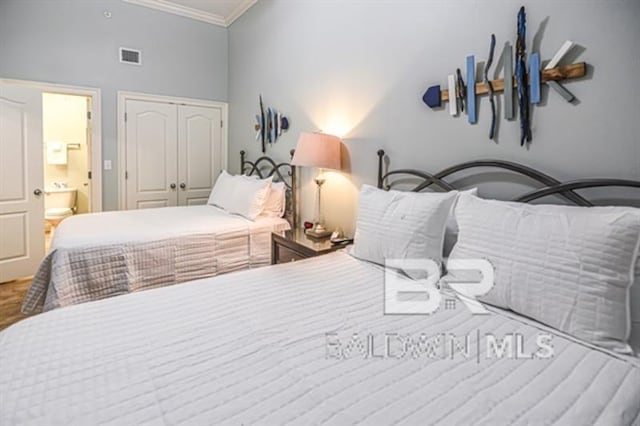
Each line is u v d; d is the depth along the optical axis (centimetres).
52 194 576
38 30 376
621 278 113
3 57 361
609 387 96
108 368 104
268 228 326
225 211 369
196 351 114
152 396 92
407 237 178
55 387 95
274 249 292
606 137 150
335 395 94
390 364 108
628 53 143
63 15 388
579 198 157
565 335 121
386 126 251
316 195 325
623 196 147
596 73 152
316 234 285
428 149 224
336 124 296
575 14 157
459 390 96
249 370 104
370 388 96
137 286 265
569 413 87
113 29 416
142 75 438
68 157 602
